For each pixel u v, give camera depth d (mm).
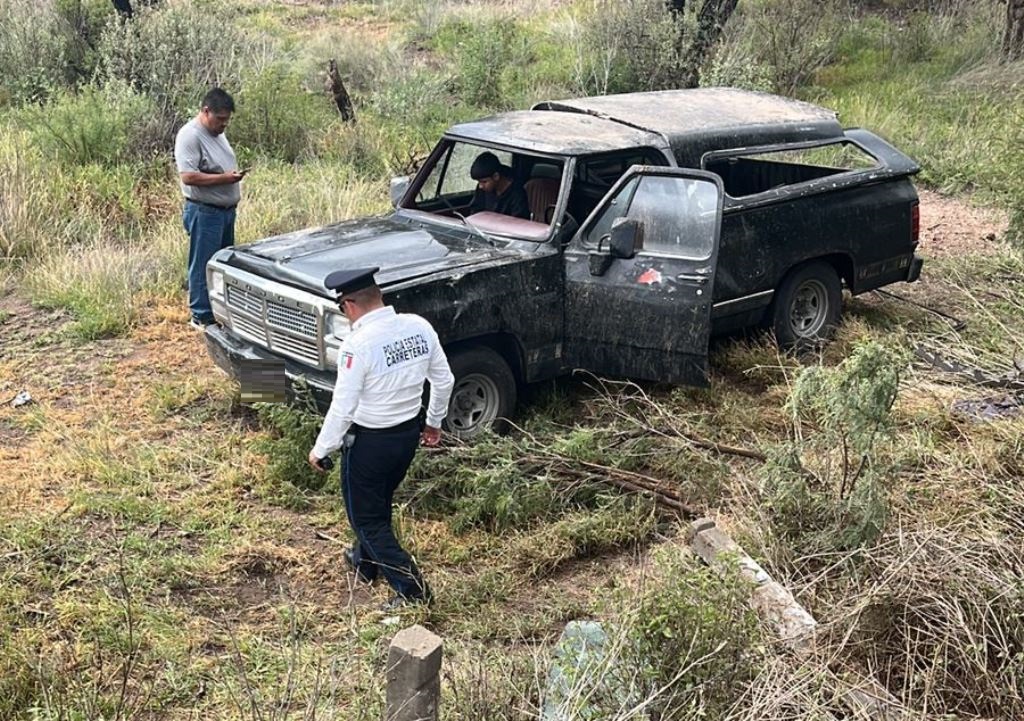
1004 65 15781
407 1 20750
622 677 3658
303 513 5641
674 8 15297
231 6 19922
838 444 4977
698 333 6082
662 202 6262
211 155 7465
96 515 5492
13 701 3982
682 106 7605
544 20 19172
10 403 6844
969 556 4312
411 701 3375
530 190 6871
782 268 7152
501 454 5734
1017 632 3961
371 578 5000
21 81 13492
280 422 5855
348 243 6461
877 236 7730
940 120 14117
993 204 10883
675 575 3842
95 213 9945
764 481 5027
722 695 3645
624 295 6238
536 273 6293
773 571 4559
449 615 4754
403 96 14062
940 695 3869
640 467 6004
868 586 4301
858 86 15867
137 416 6680
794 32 16406
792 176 8008
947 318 7895
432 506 5648
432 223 6910
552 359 6473
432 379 4898
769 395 6758
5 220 9312
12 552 5027
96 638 4289
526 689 3961
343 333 5672
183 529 5391
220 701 4066
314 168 11320
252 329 6258
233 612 4762
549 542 5262
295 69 15344
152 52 13328
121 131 11383
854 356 4711
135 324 8141
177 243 9266
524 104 14414
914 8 19391
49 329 8070
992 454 5457
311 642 4516
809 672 3768
